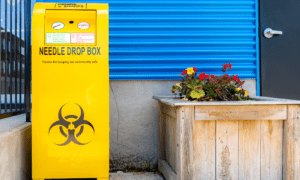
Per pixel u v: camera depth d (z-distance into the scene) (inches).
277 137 66.1
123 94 95.7
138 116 96.2
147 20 94.6
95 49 64.2
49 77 63.1
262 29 98.3
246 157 65.6
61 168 63.7
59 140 63.5
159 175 89.5
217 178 65.1
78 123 63.9
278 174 66.2
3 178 53.9
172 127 74.1
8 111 64.3
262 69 98.3
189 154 63.4
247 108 64.1
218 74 96.6
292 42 100.3
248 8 97.8
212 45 96.6
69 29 64.1
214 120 64.7
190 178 63.6
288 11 100.0
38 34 62.7
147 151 96.5
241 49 97.3
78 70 63.9
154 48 95.0
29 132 72.7
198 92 69.2
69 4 65.2
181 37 95.6
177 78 95.8
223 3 96.3
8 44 84.7
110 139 95.1
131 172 93.6
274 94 98.9
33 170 62.8
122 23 93.8
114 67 93.1
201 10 95.6
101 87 64.5
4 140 54.4
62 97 63.4
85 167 64.3
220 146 65.0
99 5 66.2
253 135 65.6
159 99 77.5
